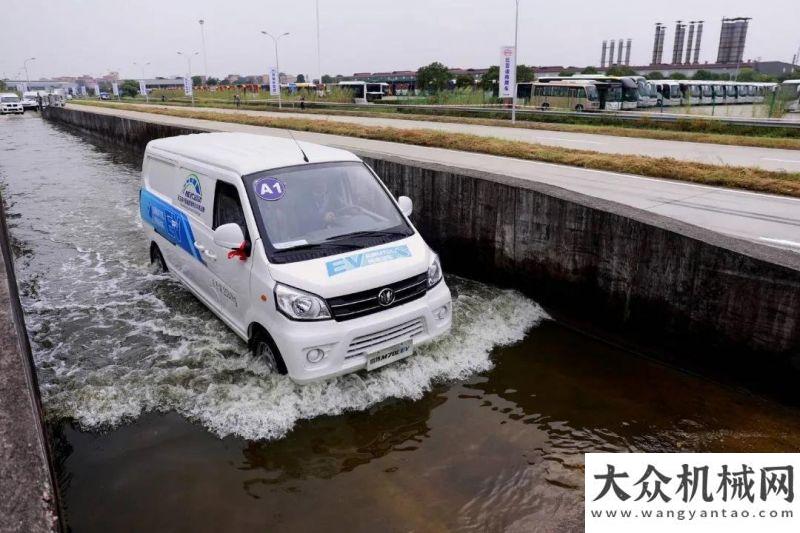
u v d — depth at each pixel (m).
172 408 4.80
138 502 3.81
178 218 6.64
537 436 4.55
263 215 5.10
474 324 6.45
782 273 4.89
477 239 8.20
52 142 31.19
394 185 9.66
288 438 4.46
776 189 9.61
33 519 2.60
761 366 5.18
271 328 4.73
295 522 3.64
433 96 40.34
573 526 3.66
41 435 3.30
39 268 8.57
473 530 3.60
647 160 11.91
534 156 13.24
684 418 4.80
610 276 6.40
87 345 5.95
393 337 4.96
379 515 3.71
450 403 4.98
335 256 4.91
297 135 19.27
